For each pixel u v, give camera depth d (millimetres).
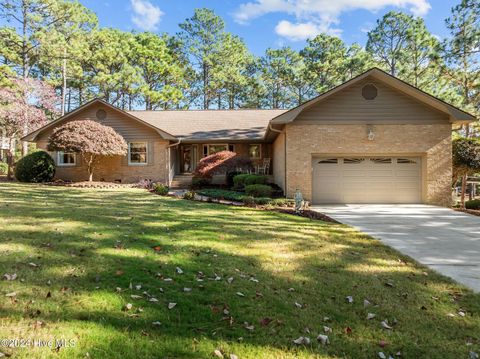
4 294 3012
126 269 3795
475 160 12102
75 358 2195
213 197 12828
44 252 4215
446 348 2529
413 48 26719
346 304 3227
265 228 6730
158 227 6176
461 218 8977
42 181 16359
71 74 28172
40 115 22281
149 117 20172
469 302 3373
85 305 2908
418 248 5574
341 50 34875
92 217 6805
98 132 15133
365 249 5367
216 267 4086
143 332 2553
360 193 12430
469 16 16938
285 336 2611
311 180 12281
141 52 30797
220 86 35406
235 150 18969
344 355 2400
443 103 11508
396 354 2434
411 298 3422
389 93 12102
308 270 4148
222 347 2422
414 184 12383
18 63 24562
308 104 11805
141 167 17172
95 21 29688
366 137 12102
